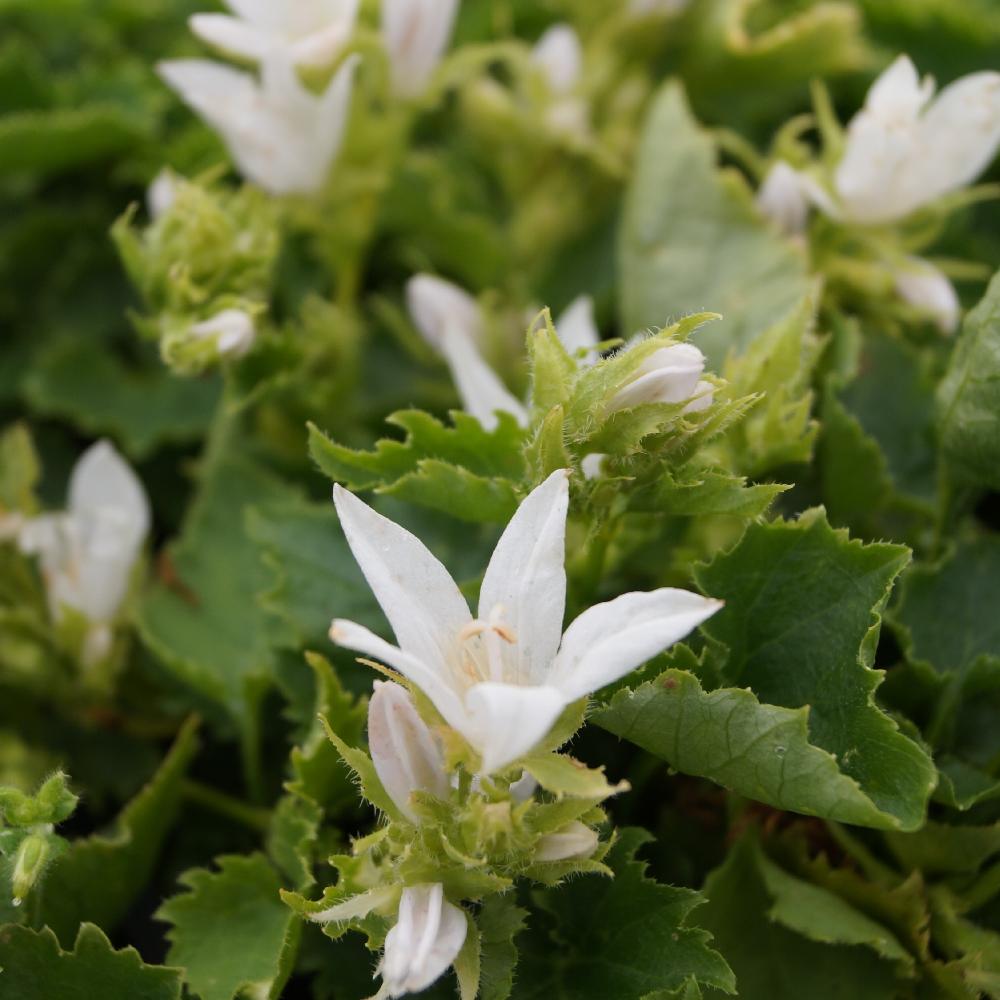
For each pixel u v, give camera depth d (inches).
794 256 14.7
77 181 16.9
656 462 12.7
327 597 13.9
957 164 14.4
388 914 12.3
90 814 14.6
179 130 17.2
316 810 13.3
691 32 16.4
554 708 11.8
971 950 13.0
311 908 12.4
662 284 15.0
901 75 14.4
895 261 14.7
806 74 16.6
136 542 14.7
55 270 16.5
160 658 14.3
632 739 12.7
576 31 16.8
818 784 12.4
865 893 13.2
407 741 12.3
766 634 13.1
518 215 16.2
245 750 14.2
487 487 13.1
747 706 12.4
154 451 16.0
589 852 12.2
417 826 12.4
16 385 16.2
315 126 14.6
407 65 15.0
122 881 13.7
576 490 12.8
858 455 13.9
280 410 15.2
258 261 14.2
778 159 15.0
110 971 12.9
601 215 16.1
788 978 13.2
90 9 18.0
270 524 14.0
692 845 13.6
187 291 14.0
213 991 13.0
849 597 12.9
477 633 12.3
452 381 15.8
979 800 13.2
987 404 13.5
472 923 12.4
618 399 12.6
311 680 13.8
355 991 13.2
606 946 13.0
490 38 18.1
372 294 16.5
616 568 13.7
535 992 13.0
